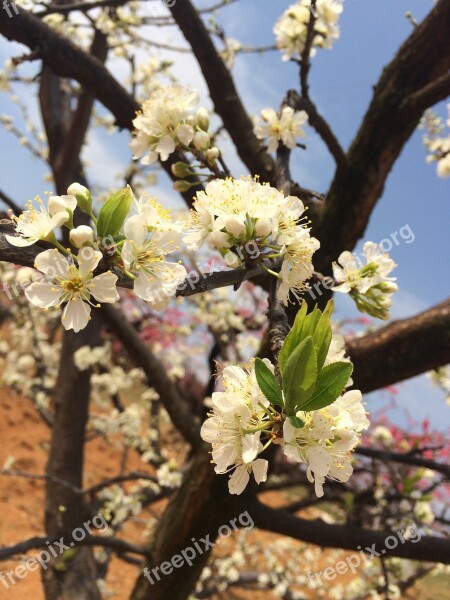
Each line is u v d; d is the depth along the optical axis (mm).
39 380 784
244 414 130
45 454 1079
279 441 130
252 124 381
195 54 363
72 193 142
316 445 130
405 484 419
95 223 140
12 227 142
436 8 304
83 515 564
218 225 156
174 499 410
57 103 604
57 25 569
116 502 572
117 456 1165
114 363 854
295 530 387
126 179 704
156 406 755
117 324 459
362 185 343
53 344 1010
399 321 352
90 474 1057
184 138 220
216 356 615
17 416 1164
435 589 879
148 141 227
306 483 485
